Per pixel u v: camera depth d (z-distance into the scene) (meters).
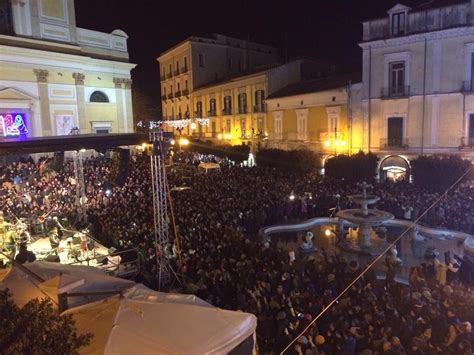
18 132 30.67
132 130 39.47
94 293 6.79
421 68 27.19
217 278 11.41
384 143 29.34
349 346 7.76
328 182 25.64
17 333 4.18
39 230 18.08
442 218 18.19
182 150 44.38
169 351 4.96
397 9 27.58
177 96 54.91
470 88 25.59
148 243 14.95
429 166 24.45
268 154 33.62
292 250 16.73
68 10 33.47
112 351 4.87
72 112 34.25
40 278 7.20
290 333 8.57
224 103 46.22
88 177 26.86
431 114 27.20
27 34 30.92
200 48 50.75
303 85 37.69
